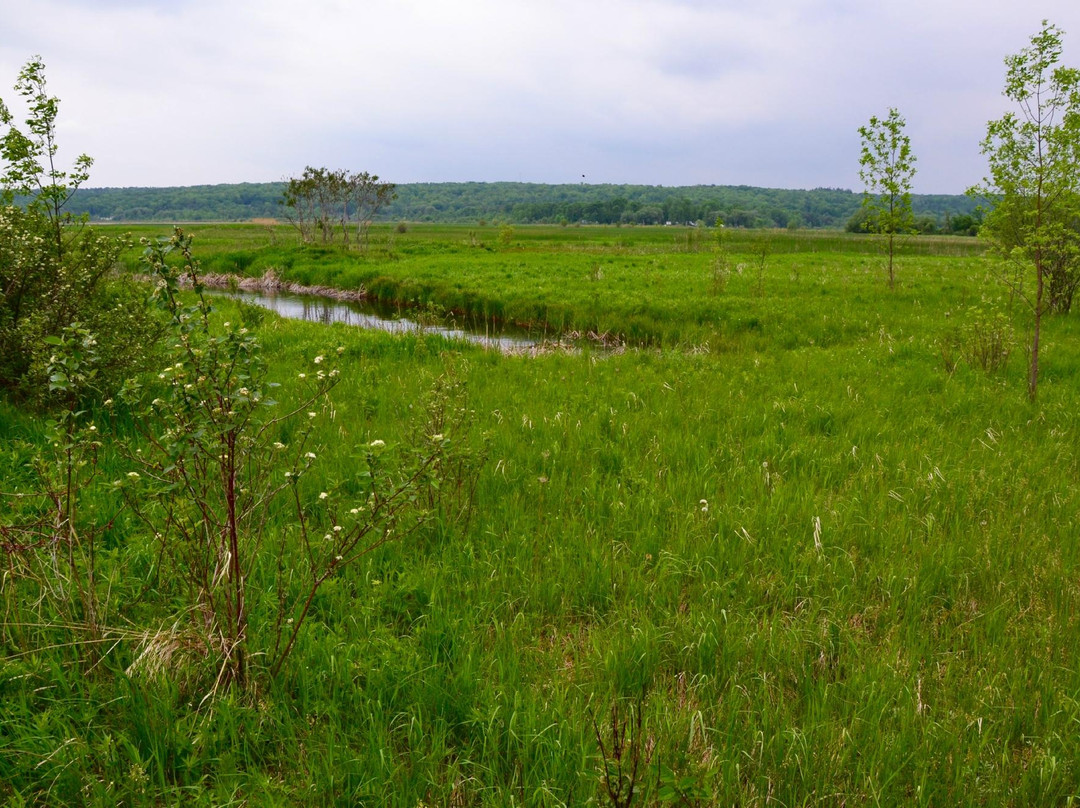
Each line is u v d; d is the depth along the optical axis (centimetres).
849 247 6266
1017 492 630
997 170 975
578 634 433
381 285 3086
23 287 789
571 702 362
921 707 361
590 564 500
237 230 9575
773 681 389
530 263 3916
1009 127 944
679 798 267
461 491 604
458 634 414
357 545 504
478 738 340
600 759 308
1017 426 856
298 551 492
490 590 468
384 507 407
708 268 3472
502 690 361
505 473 665
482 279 3033
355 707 351
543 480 635
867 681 379
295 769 321
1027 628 436
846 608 457
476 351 1449
